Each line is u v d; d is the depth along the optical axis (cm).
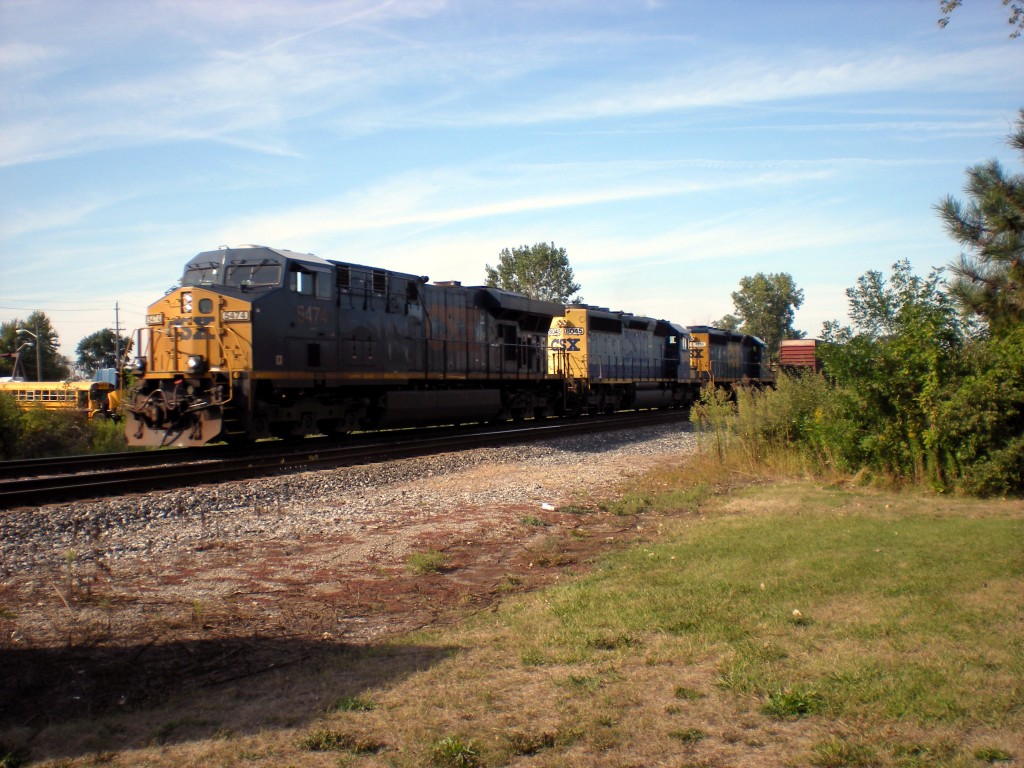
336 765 406
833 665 509
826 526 982
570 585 752
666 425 2883
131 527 1031
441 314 2433
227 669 548
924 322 1323
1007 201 1202
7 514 1077
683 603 659
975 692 462
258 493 1268
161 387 1756
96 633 613
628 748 419
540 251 8431
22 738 438
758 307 9250
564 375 3161
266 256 1828
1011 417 1230
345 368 1991
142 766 407
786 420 1705
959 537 872
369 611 698
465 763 404
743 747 417
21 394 3703
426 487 1395
